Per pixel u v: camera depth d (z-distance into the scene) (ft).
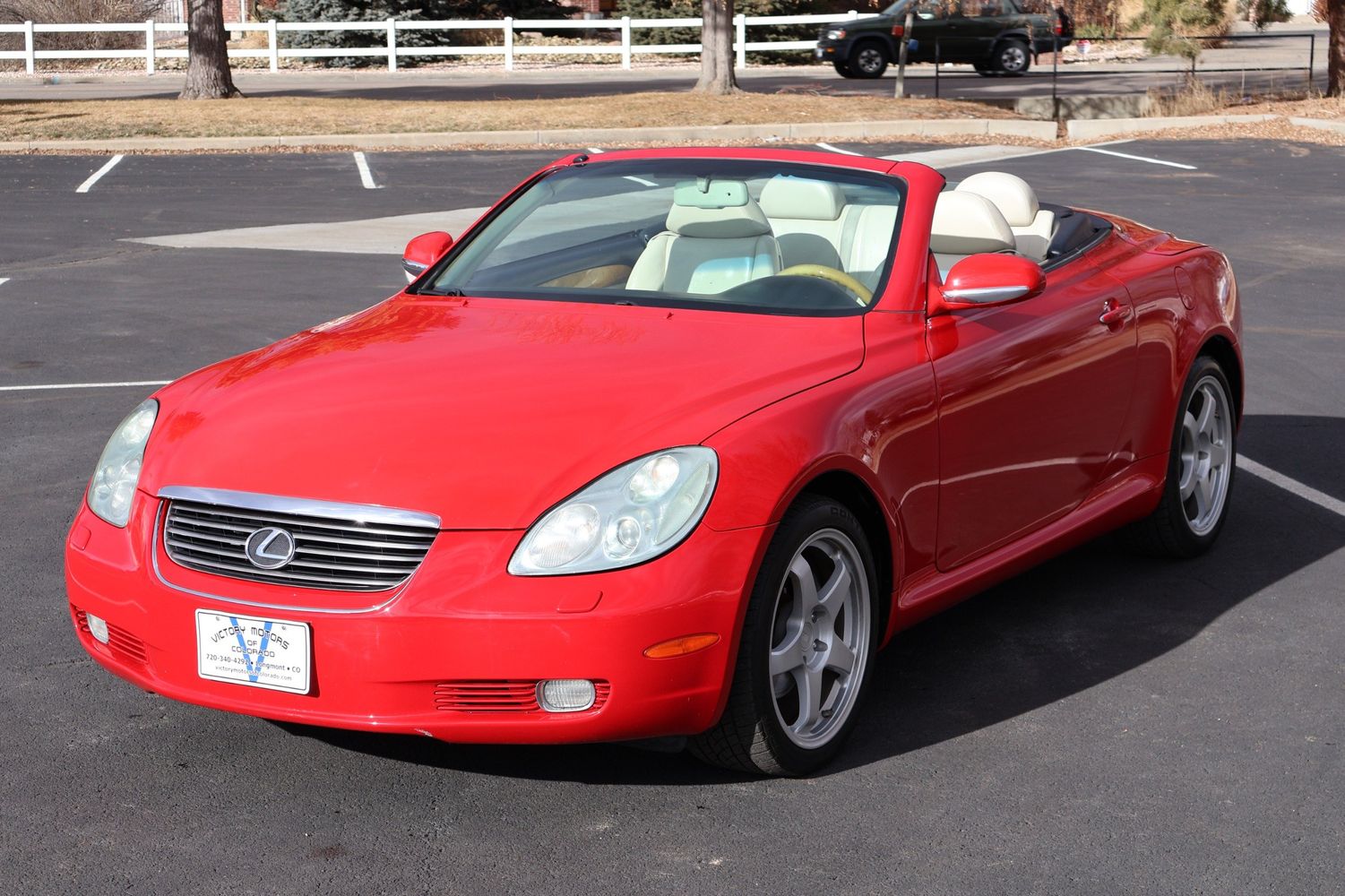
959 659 15.25
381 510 11.14
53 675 14.57
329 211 51.31
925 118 75.77
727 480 11.35
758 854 11.22
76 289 37.09
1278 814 11.91
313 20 118.52
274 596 11.24
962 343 14.24
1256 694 14.33
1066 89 94.63
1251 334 32.14
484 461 11.39
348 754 12.89
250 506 11.43
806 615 12.28
